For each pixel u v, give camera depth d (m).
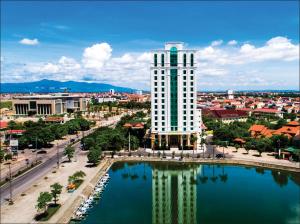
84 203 120.81
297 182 154.38
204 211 120.25
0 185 135.75
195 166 187.25
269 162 181.50
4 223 98.69
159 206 125.31
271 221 108.69
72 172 159.25
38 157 194.00
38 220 101.38
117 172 176.00
